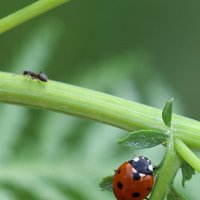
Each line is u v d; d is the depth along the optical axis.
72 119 0.27
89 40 0.33
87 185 0.26
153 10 0.34
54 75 0.30
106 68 0.28
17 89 0.22
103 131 0.27
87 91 0.22
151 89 0.28
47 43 0.27
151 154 0.26
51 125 0.27
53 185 0.26
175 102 0.28
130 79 0.28
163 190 0.21
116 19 0.34
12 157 0.26
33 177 0.26
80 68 0.29
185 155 0.21
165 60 0.34
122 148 0.27
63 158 0.26
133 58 0.28
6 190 0.26
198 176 0.26
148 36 0.34
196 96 0.33
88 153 0.27
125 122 0.21
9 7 0.31
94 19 0.33
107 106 0.22
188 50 0.34
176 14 0.34
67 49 0.31
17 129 0.27
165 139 0.21
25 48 0.27
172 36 0.34
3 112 0.27
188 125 0.21
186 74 0.34
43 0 0.21
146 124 0.21
